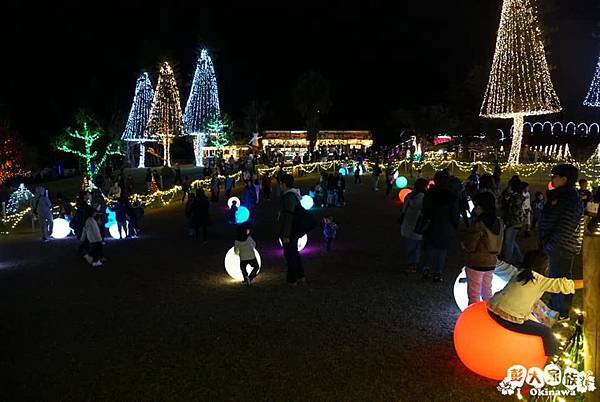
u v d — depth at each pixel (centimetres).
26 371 606
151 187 2936
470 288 667
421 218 902
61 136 4097
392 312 761
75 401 528
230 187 2728
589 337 416
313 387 535
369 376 556
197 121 5262
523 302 505
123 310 827
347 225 1673
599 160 3316
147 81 4988
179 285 976
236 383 550
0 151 3028
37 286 1021
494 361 507
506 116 3391
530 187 2572
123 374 584
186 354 632
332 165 4209
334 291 886
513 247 1013
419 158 4306
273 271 1067
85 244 1302
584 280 420
